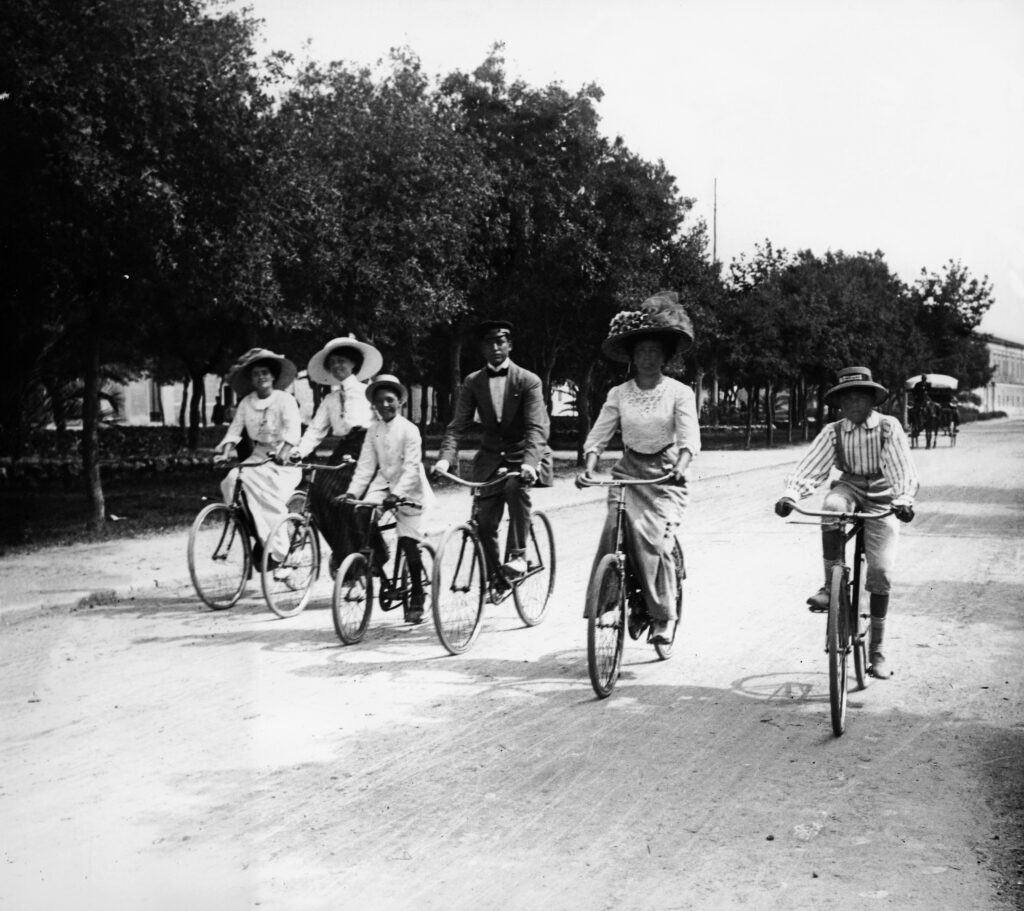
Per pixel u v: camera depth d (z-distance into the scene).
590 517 15.06
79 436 23.55
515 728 5.19
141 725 5.26
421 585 7.55
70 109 10.80
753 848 3.75
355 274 16.94
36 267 13.17
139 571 10.02
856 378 5.67
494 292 22.95
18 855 3.72
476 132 20.23
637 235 22.84
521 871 3.58
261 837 3.88
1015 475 22.19
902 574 9.65
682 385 6.27
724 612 8.07
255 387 8.74
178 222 12.15
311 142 16.22
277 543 8.09
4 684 6.09
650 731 5.14
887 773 4.50
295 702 5.66
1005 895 3.36
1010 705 5.50
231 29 12.27
